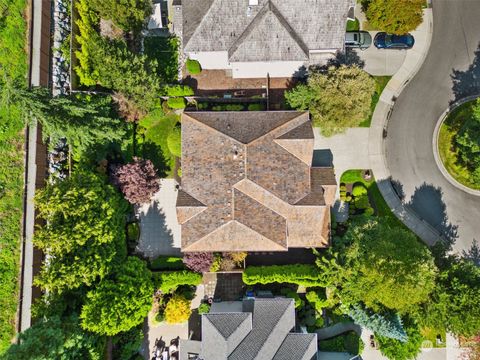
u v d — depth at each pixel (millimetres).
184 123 37969
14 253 36875
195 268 38281
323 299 39938
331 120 37406
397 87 42812
